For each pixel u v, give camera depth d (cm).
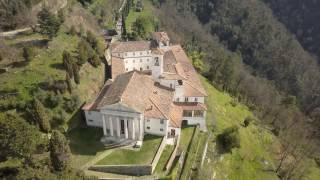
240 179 10219
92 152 8181
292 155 13412
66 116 8612
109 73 11138
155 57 10550
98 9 16400
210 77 15938
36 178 5856
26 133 6438
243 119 13812
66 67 9144
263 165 11581
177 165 8206
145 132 8975
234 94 16488
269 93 18938
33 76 8869
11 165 6531
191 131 10000
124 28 16638
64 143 6575
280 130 14962
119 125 8438
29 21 11144
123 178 7581
